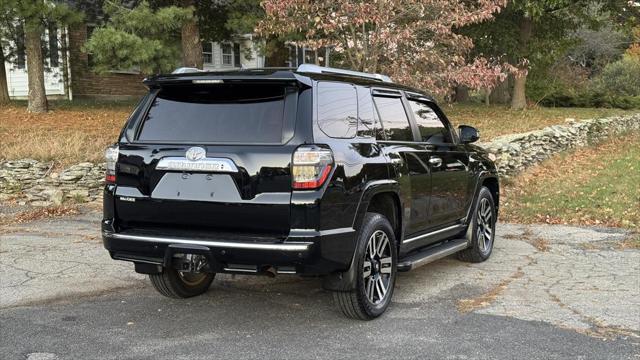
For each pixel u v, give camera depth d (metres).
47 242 7.68
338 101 4.76
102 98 25.14
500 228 8.79
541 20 23.64
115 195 4.73
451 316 5.01
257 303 5.40
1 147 11.80
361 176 4.65
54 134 13.32
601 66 42.09
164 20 13.47
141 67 12.99
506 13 21.48
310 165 4.24
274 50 17.75
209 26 19.86
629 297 5.51
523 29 23.19
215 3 18.55
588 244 7.73
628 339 4.48
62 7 14.41
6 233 8.23
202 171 4.42
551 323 4.82
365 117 5.07
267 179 4.28
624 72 38.22
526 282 6.05
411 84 11.16
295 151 4.26
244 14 16.11
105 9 14.32
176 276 5.39
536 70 26.39
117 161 4.76
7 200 10.35
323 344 4.38
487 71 11.37
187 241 4.38
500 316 5.00
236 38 20.67
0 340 4.45
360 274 4.68
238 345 4.36
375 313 4.88
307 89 4.46
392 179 5.06
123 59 12.99
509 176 12.52
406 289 5.84
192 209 4.44
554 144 15.72
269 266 4.29
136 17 13.23
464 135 6.66
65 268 6.50
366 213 4.89
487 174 7.04
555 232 8.45
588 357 4.13
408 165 5.39
